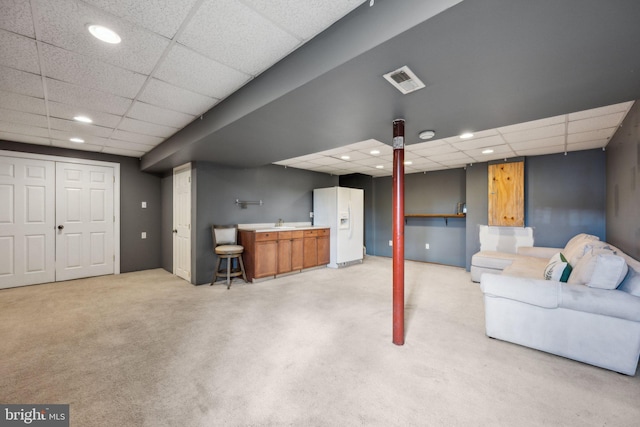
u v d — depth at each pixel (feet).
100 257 15.92
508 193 15.96
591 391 5.83
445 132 9.40
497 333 8.05
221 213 15.44
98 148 14.66
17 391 5.68
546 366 6.76
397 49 4.61
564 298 6.99
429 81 5.76
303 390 5.80
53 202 14.39
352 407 5.30
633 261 7.68
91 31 5.19
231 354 7.25
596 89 6.14
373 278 15.80
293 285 14.25
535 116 7.86
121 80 7.14
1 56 5.98
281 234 15.98
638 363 6.95
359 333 8.54
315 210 20.39
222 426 4.81
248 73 6.93
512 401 5.51
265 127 8.66
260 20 4.99
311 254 17.81
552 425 4.89
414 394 5.69
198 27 5.15
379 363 6.85
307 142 10.51
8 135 12.07
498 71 5.36
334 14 4.92
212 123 9.07
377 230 23.85
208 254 14.75
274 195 18.35
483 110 7.37
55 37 5.35
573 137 11.73
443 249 20.08
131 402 5.39
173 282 14.70
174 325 9.11
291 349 7.53
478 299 12.03
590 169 13.84
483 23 3.96
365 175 24.17
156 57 6.13
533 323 7.50
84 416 4.99
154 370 6.49
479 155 15.25
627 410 5.26
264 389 5.82
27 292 12.70
